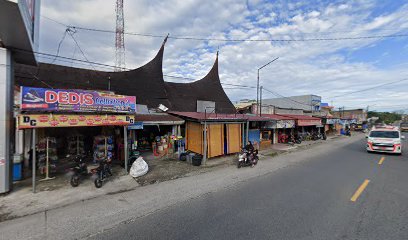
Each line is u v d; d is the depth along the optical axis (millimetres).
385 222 4449
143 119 11859
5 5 4957
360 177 8156
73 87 13016
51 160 9141
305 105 33250
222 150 13008
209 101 20219
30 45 7191
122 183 7711
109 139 10867
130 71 15977
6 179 6570
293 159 12422
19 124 6469
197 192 6609
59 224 4641
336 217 4695
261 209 5188
